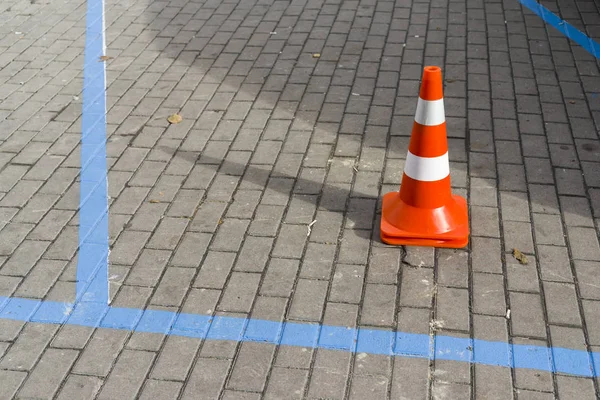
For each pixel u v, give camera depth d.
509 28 7.46
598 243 4.36
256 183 5.12
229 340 3.80
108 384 3.58
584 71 6.52
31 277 4.33
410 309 3.94
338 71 6.74
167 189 5.10
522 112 5.89
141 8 8.45
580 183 4.94
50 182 5.25
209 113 6.11
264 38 7.51
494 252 4.32
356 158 5.37
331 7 8.20
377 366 3.59
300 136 5.70
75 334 3.89
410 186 4.35
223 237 4.58
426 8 8.04
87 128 5.96
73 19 8.23
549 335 3.73
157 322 3.95
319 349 3.71
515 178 5.02
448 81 6.45
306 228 4.62
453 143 5.50
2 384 3.60
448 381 3.49
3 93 6.61
